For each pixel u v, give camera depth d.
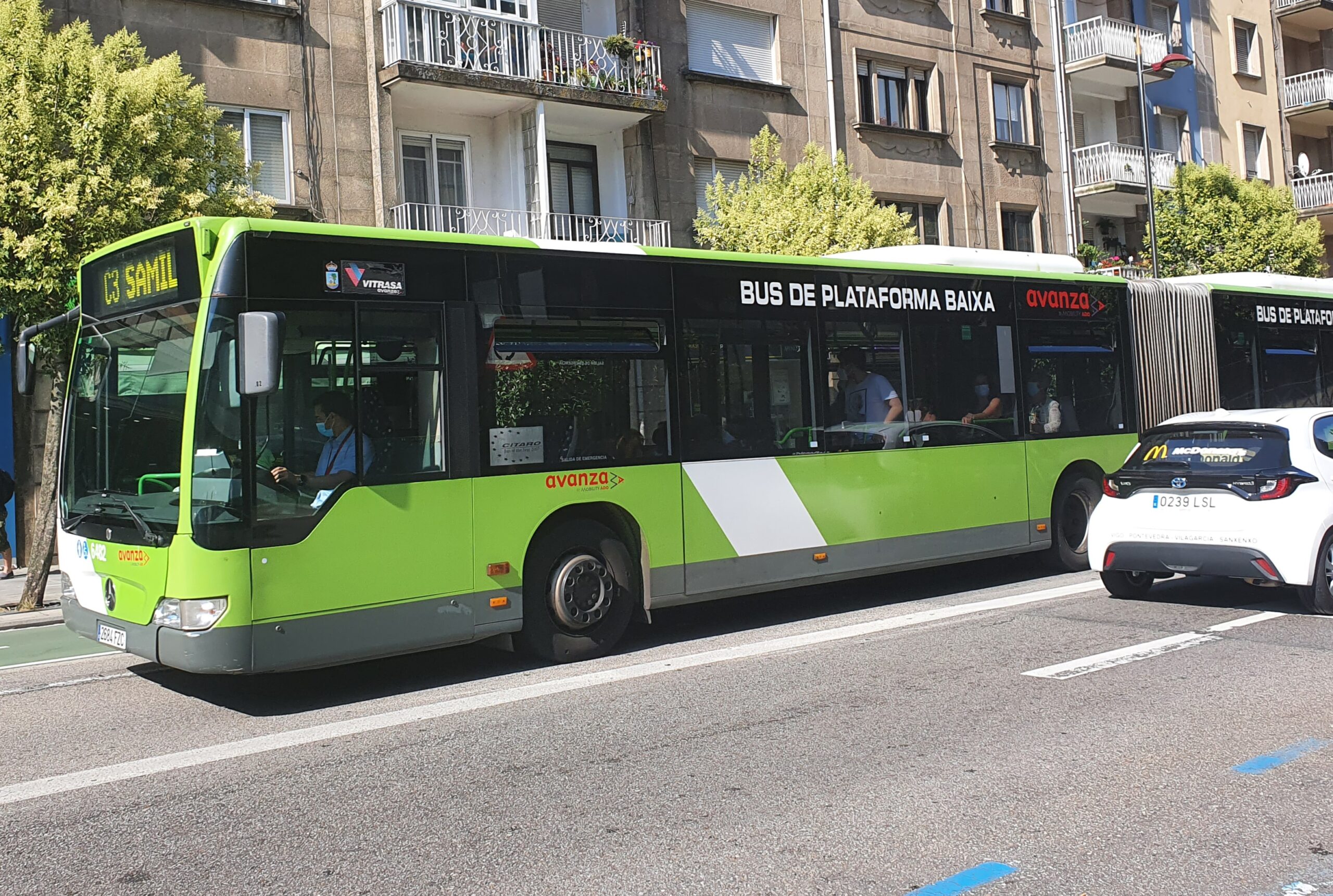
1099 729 5.98
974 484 10.72
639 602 8.74
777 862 4.31
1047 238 27.72
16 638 10.68
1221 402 13.26
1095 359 11.97
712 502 8.91
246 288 6.83
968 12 26.44
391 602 7.27
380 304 7.36
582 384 8.28
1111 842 4.43
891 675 7.39
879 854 4.36
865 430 9.94
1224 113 32.62
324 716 6.95
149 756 6.16
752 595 11.34
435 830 4.81
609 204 20.95
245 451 6.74
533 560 8.10
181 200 11.98
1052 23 28.19
